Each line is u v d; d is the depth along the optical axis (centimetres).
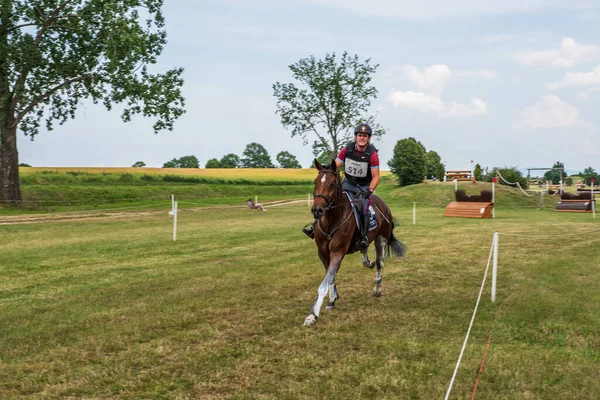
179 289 886
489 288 891
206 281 957
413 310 739
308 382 473
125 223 2372
